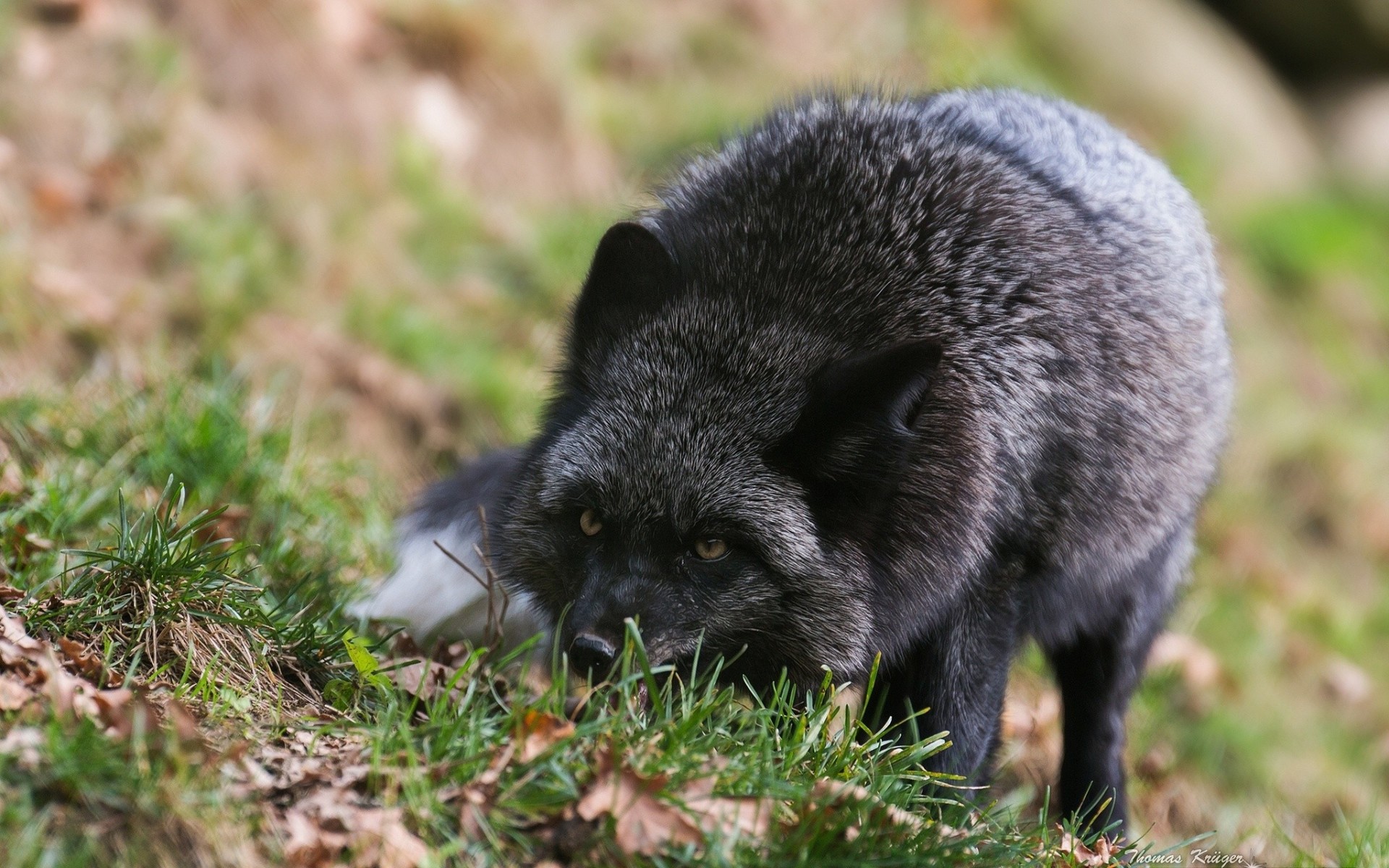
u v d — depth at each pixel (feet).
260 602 28.63
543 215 61.77
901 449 26.91
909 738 29.53
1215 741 47.24
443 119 62.03
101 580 26.27
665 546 27.25
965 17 81.10
